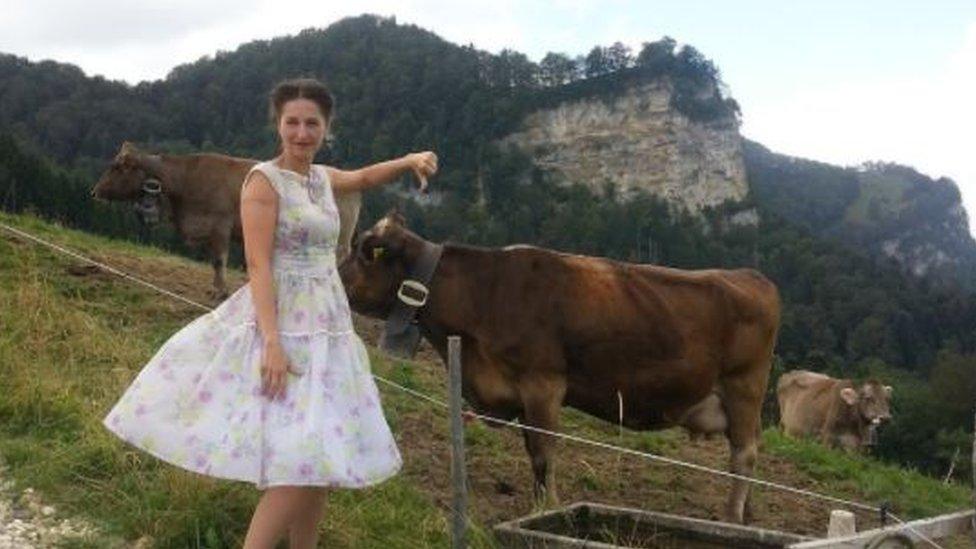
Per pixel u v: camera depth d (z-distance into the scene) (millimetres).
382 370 10461
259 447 4215
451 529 6125
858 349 81312
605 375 7426
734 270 8078
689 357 7543
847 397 19844
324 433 4246
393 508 6297
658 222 103375
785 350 76250
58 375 7320
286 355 4363
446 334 7379
